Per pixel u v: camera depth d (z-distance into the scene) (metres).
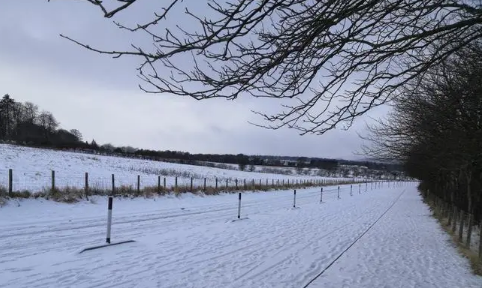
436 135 10.55
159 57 2.87
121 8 2.39
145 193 22.42
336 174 101.19
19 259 8.02
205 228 13.55
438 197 27.94
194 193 26.69
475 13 3.51
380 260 10.11
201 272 7.93
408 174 38.66
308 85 3.74
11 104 100.62
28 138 86.50
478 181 15.68
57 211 15.38
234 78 3.33
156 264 8.34
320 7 3.17
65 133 109.19
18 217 13.57
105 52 2.77
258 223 15.60
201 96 3.31
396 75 3.97
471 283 8.34
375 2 3.09
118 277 7.25
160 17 2.72
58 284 6.62
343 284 7.71
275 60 3.32
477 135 8.65
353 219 18.95
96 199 18.84
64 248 9.23
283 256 9.84
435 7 3.36
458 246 12.79
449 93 7.40
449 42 3.82
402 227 17.20
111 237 10.89
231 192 31.53
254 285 7.26
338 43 3.50
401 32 4.02
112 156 66.81
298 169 98.88
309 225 15.85
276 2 2.89
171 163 70.75
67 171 35.38
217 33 2.89
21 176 27.78
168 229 12.90
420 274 8.91
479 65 6.74
